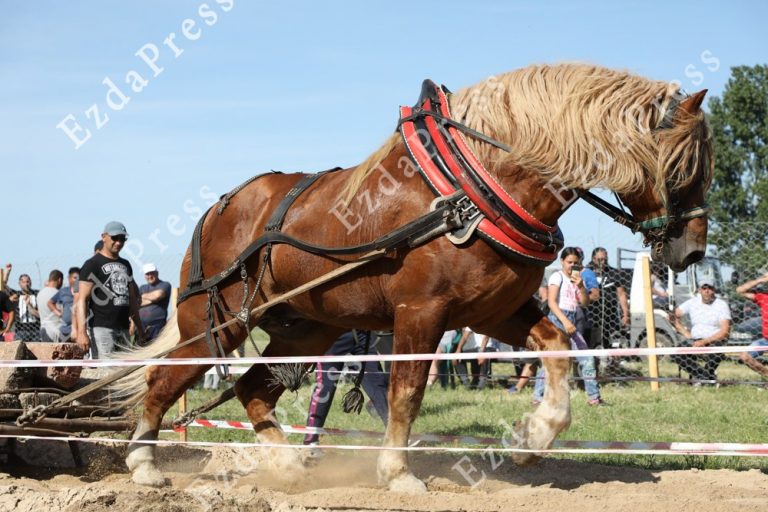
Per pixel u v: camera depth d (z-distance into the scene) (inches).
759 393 549.0
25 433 285.4
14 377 291.9
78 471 314.3
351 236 247.6
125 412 309.7
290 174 288.0
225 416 478.0
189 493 240.8
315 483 285.7
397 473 240.1
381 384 347.6
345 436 371.6
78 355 311.6
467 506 229.6
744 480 275.6
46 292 636.7
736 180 1748.3
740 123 1732.3
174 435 403.2
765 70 1726.1
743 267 609.6
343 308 256.5
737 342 616.1
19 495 240.8
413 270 233.8
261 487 277.7
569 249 523.5
